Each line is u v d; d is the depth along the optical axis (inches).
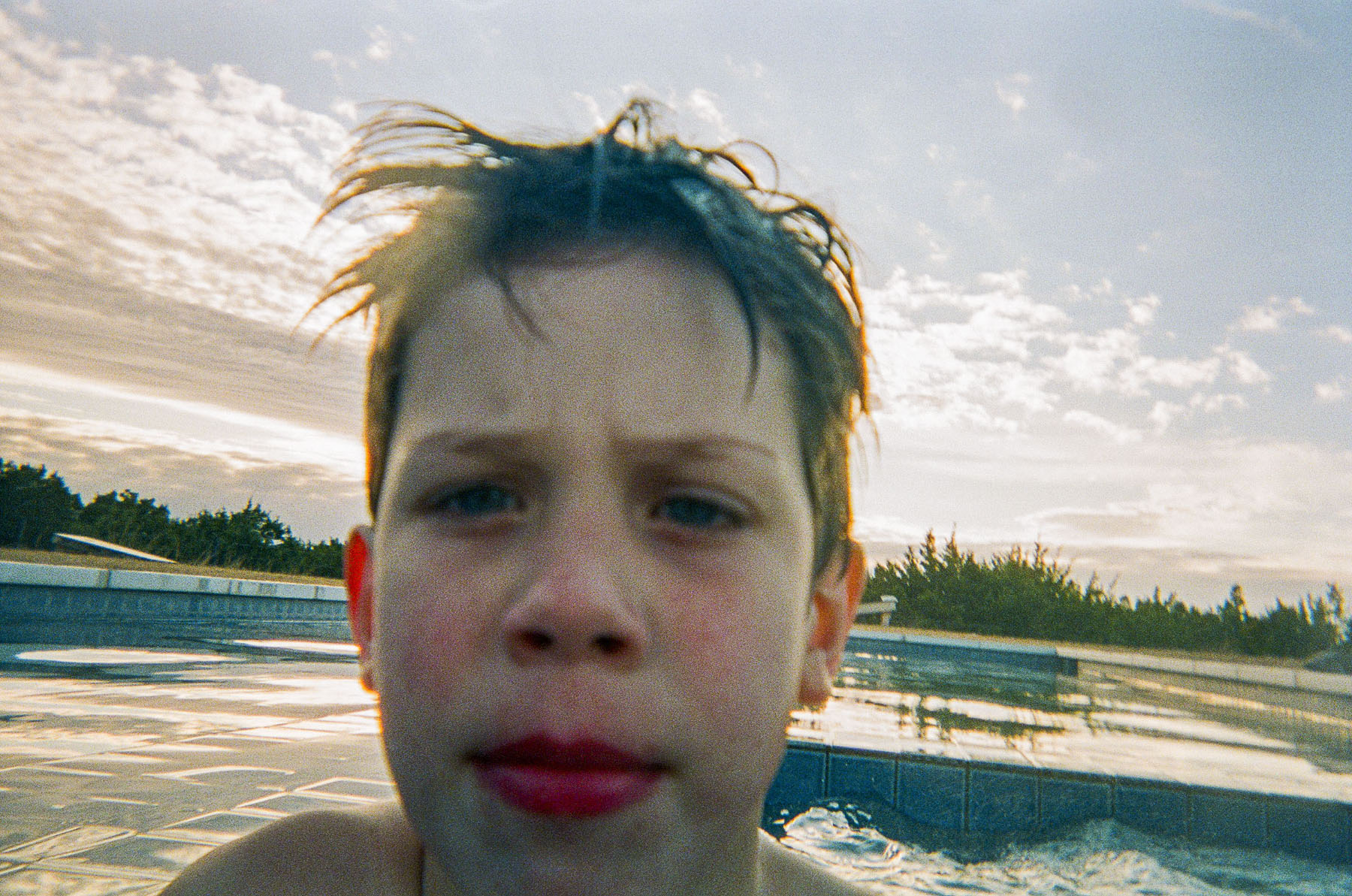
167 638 365.4
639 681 17.1
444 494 18.9
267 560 964.6
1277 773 178.7
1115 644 893.8
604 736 16.6
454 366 19.4
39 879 76.1
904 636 629.3
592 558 17.4
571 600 16.6
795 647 20.4
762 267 22.0
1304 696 407.2
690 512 18.9
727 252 20.7
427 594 18.1
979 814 155.6
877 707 266.2
